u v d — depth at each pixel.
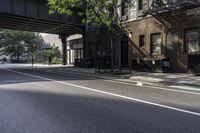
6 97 10.62
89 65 35.75
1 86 14.34
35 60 69.81
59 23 37.19
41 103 9.31
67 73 25.97
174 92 12.58
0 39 77.38
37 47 75.31
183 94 11.92
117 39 32.28
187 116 7.48
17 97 10.62
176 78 18.45
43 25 39.44
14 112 7.92
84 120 6.97
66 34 48.56
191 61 20.28
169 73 23.59
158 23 26.72
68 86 14.48
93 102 9.52
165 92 12.54
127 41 32.00
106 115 7.54
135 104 9.20
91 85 15.11
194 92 12.67
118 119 7.09
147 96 11.12
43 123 6.68
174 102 9.70
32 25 39.66
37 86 14.40
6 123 6.70
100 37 36.75
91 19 26.89
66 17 36.56
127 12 30.80
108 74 23.00
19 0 32.06
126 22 30.78
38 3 33.78
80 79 19.06
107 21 24.19
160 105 9.05
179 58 24.52
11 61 79.12
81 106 8.79
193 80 17.02
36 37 75.81
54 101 9.71
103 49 36.22
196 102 9.74
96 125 6.50
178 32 24.62
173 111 8.12
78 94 11.47
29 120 6.98
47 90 12.74
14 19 34.78
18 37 77.19
